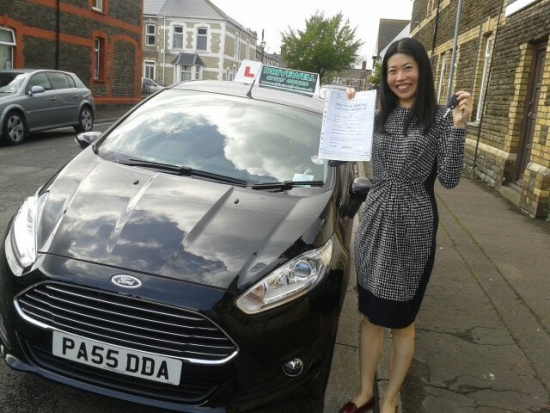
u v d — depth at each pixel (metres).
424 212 2.54
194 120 3.89
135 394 2.40
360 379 3.01
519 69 8.62
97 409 2.76
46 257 2.52
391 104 2.65
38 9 16.95
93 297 2.38
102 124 16.28
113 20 21.83
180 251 2.54
